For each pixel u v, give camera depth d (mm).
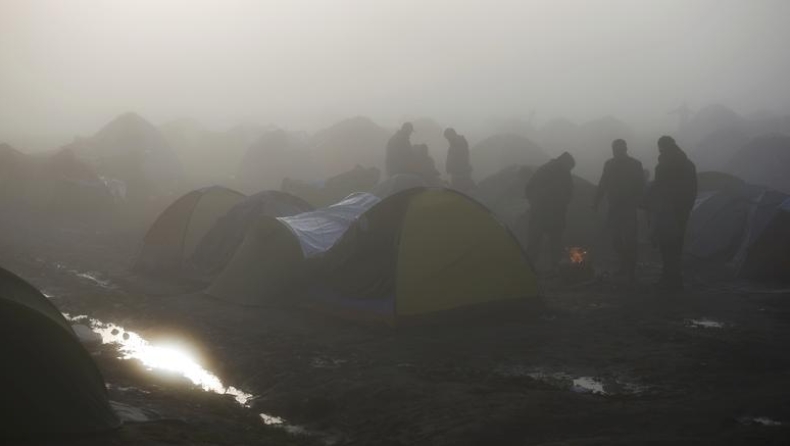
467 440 6500
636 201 14297
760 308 12039
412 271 11109
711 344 9703
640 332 10500
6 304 6473
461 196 11766
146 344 10484
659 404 7270
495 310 11516
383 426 7172
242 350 10000
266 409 7898
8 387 6309
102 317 12008
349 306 11531
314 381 8555
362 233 11797
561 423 6797
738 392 7609
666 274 13656
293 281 12609
